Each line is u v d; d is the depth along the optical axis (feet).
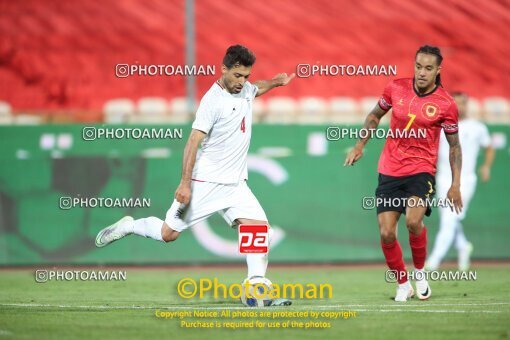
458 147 90.74
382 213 90.22
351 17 264.11
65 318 78.07
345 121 205.87
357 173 138.00
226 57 81.05
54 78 231.50
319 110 209.97
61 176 136.15
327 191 138.00
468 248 129.08
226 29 255.09
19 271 131.34
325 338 67.92
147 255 136.67
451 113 88.69
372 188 138.10
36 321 76.07
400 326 73.10
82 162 136.15
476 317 78.07
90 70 234.99
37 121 203.51
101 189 136.26
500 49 254.27
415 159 89.35
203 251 137.69
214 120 81.97
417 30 259.39
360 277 121.19
